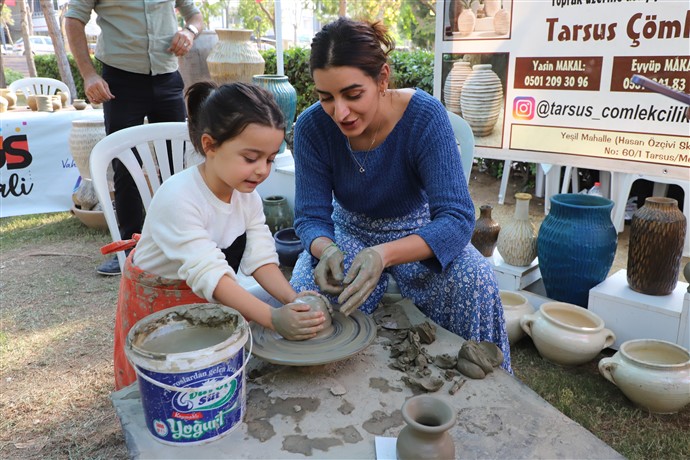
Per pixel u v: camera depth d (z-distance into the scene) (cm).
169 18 332
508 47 281
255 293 205
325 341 137
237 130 128
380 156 176
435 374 138
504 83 288
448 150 169
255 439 113
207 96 140
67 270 356
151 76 332
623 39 250
